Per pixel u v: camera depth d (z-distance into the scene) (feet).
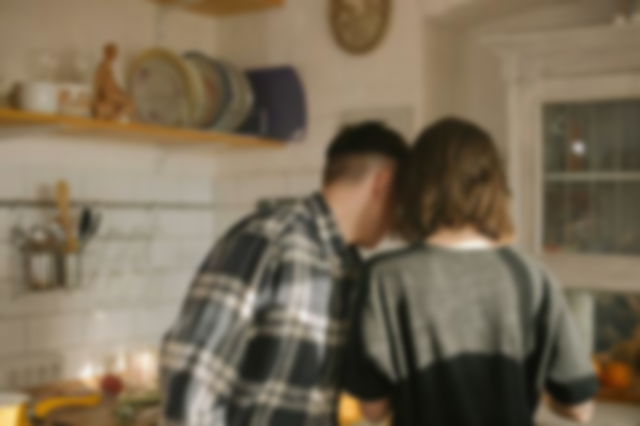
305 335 3.93
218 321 3.72
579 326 8.11
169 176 9.43
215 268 3.88
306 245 4.04
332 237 4.21
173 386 3.63
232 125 9.05
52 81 7.75
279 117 9.28
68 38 8.12
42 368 7.94
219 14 9.78
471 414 3.91
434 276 4.05
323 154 9.07
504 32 8.72
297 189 9.30
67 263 7.81
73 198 8.22
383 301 4.13
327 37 9.00
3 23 7.48
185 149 9.58
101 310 8.55
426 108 8.38
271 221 4.06
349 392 4.28
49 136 7.97
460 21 8.62
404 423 4.06
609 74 7.30
